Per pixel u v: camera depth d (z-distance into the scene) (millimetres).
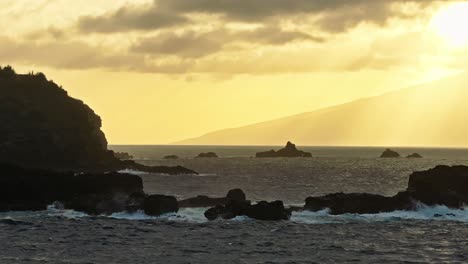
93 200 150125
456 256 103875
